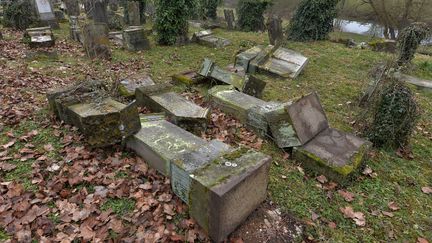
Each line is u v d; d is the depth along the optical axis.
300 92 6.74
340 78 7.77
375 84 5.79
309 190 3.78
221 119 5.18
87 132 3.78
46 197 3.29
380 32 23.84
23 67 7.04
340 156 4.09
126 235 2.94
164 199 3.34
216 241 2.87
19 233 2.83
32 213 3.06
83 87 4.86
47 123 4.61
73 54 8.57
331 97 6.63
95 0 11.65
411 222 3.45
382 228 3.34
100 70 7.34
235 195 2.77
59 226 2.96
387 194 3.86
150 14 16.38
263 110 4.81
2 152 3.90
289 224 3.22
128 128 3.92
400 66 7.33
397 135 4.74
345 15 25.58
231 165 3.00
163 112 4.73
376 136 4.77
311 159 4.09
